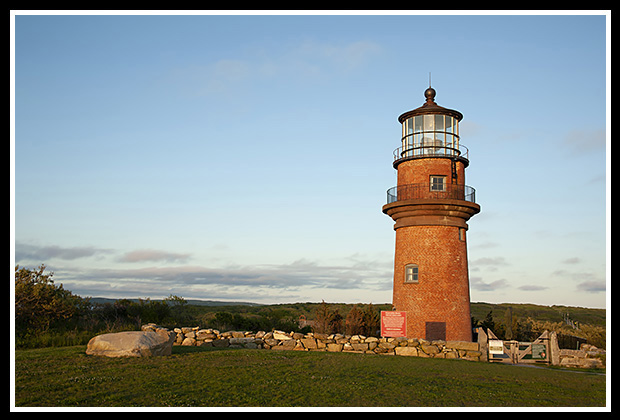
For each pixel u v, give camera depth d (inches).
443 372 721.0
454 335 1168.8
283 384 585.9
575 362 920.9
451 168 1242.6
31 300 1141.7
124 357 717.3
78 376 579.8
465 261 1230.3
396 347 946.7
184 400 503.2
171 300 1820.9
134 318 1486.2
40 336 931.3
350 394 553.3
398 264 1242.6
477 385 635.5
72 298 1342.3
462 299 1196.5
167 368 646.5
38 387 526.0
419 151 1258.0
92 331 1131.9
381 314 1001.5
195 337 991.0
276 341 979.9
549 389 638.5
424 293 1186.0
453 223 1208.8
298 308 3307.1
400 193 1254.9
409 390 583.8
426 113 1272.1
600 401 580.4
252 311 2910.9
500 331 1521.9
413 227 1221.7
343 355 861.8
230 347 970.1
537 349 937.5
